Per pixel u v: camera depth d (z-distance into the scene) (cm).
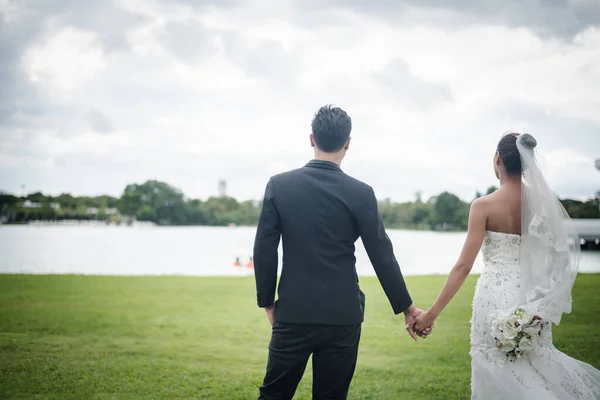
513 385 292
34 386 436
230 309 800
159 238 5025
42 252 2727
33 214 11688
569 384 297
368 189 277
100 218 12106
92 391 427
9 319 696
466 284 1066
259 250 273
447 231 8706
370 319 728
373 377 469
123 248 3170
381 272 274
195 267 1897
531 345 291
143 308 800
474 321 311
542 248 304
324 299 262
